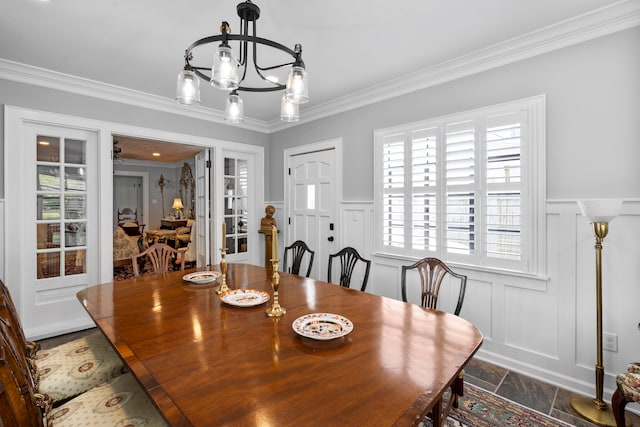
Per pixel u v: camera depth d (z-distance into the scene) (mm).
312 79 2951
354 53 2455
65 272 3035
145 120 3439
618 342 1960
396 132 3059
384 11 1921
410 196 2953
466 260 2600
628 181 1922
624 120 1931
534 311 2281
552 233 2195
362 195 3393
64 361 1636
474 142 2539
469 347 1220
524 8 1901
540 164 2227
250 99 3490
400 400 885
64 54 2477
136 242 5668
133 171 8172
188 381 983
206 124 3963
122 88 3158
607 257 1990
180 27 2107
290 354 1163
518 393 2088
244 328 1409
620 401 1608
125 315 1573
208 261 4199
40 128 2875
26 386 919
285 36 2205
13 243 2711
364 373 1029
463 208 2611
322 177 3846
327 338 1224
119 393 1317
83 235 3141
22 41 2279
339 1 1821
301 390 936
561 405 1965
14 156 2699
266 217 4410
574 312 2113
